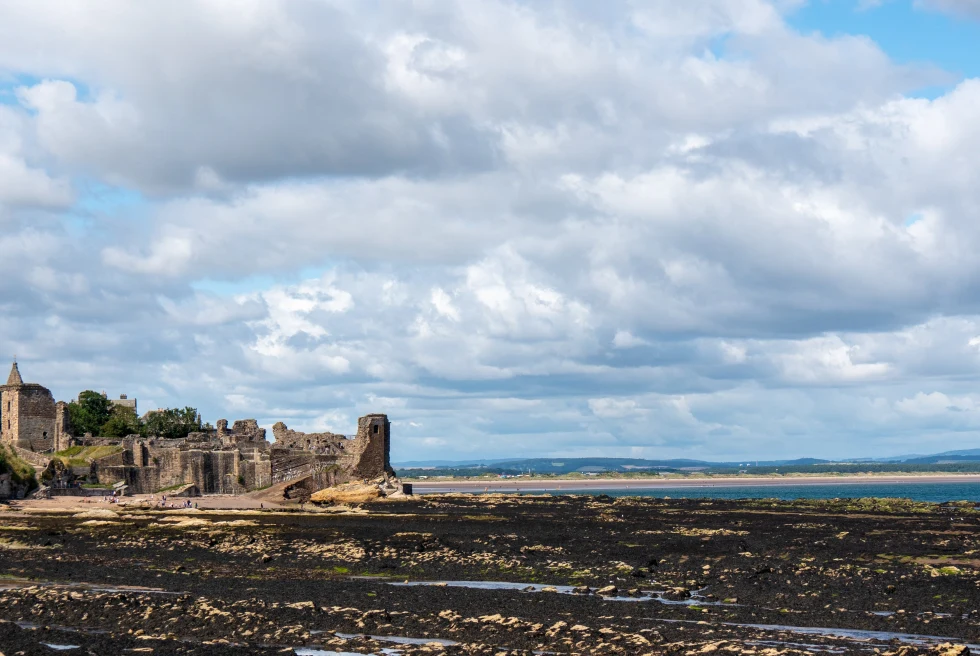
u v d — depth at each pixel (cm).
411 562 9288
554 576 8531
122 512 14925
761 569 8419
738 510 15900
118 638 6116
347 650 5894
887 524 12662
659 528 12181
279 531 11606
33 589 7625
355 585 8156
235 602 7194
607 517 14125
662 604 7206
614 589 7750
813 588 7725
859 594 7462
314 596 7519
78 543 10875
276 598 7425
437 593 7631
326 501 17725
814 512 15425
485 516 14275
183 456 19762
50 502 16788
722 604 7269
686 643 5794
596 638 5994
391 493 18488
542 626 6297
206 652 5784
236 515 14262
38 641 6075
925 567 8500
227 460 19925
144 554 10050
